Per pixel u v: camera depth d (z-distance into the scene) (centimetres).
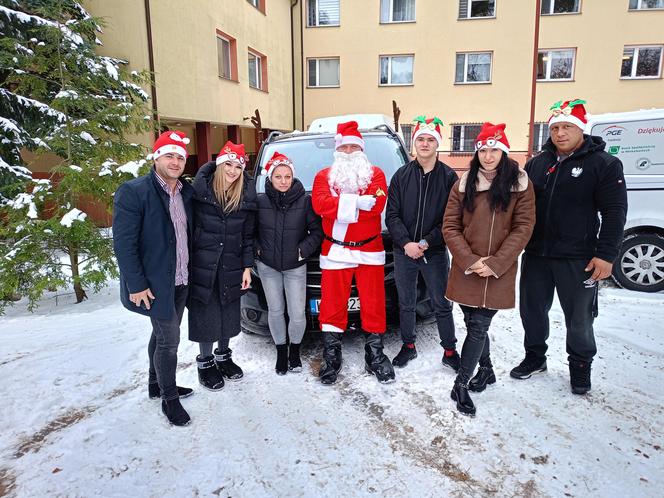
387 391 301
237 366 328
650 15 1510
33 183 532
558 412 272
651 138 468
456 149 1694
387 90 1698
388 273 343
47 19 625
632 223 483
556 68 1605
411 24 1639
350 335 391
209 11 1127
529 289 300
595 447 240
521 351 354
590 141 270
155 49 934
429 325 404
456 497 209
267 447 246
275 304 318
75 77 582
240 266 302
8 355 367
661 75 1542
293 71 1738
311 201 313
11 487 220
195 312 295
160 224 251
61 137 536
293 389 307
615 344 360
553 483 216
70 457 241
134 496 213
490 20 1585
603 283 528
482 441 248
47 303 536
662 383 302
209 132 1196
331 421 270
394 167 422
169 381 270
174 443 252
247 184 300
